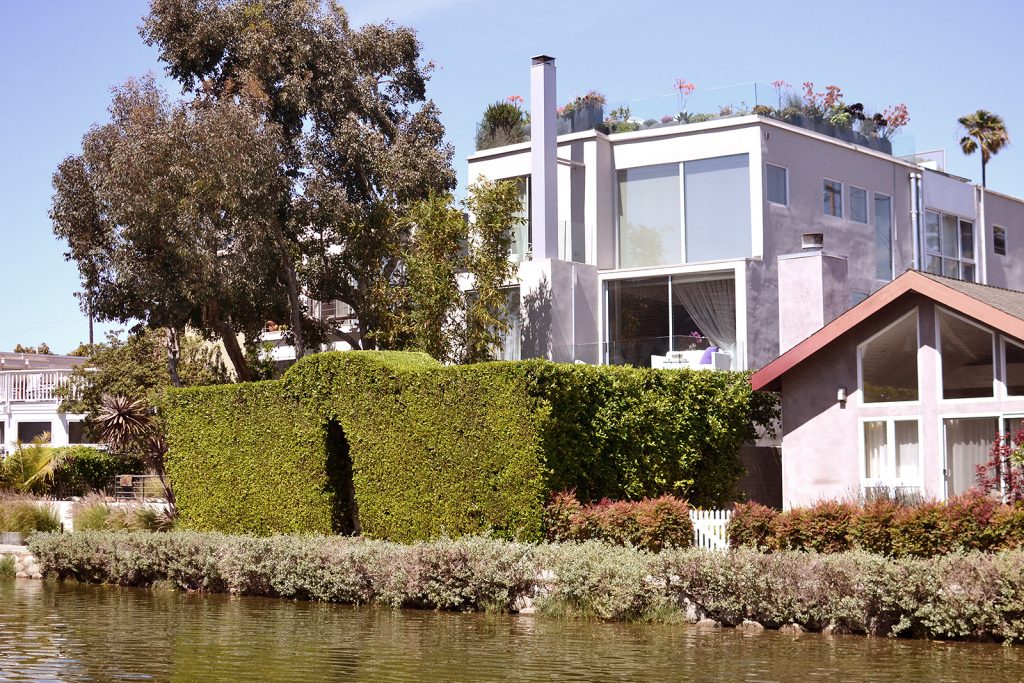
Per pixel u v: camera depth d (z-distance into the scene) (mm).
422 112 39094
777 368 24500
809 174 37031
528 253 36812
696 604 18188
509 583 19516
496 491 22312
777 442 30266
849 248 38375
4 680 13016
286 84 36469
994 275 45969
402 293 35719
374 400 24328
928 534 18062
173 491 29859
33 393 51812
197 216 33125
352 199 37812
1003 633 15516
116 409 36562
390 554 20625
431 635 16750
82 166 34781
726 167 35531
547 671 13547
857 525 18750
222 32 37250
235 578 22703
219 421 27625
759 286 34125
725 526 21219
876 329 23719
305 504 25688
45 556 26688
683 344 33031
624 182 37188
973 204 44625
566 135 37406
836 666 13812
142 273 33938
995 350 21906
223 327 36594
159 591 23953
